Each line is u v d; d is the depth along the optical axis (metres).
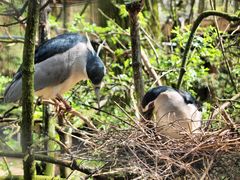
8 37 10.27
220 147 6.13
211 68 12.55
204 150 6.17
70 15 13.55
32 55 5.66
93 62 8.80
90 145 6.35
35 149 6.27
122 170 5.85
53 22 11.97
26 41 5.61
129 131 6.68
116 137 6.44
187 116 7.71
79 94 10.73
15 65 12.29
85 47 8.89
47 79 8.66
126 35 12.05
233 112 8.98
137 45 8.09
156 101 7.88
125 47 12.02
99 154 6.22
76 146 6.73
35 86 8.60
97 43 11.52
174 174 5.90
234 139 6.25
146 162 6.09
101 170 6.16
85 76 8.86
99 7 6.61
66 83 8.80
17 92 8.39
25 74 5.70
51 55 8.73
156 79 9.83
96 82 8.82
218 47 11.31
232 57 11.62
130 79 10.76
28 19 5.57
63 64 8.70
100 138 6.46
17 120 8.35
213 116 7.21
